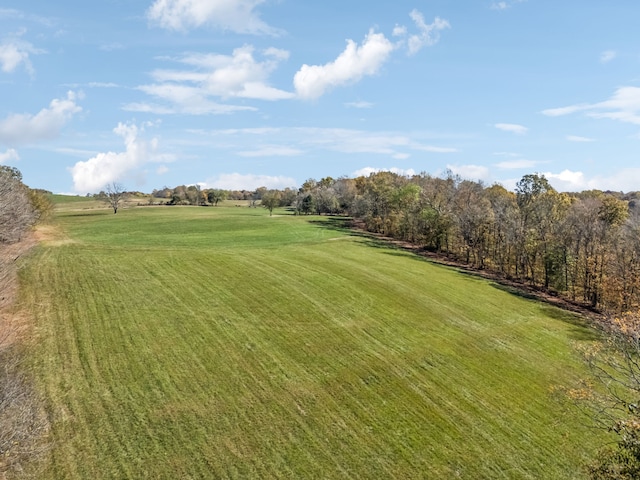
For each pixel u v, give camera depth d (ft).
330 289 131.85
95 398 71.72
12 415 56.39
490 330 119.14
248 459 63.05
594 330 126.52
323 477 61.46
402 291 139.13
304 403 77.41
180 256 152.25
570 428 79.77
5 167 169.68
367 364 92.32
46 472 56.34
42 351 82.94
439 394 85.25
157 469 59.11
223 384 79.82
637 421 54.34
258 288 126.72
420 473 64.69
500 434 75.82
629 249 157.69
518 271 204.54
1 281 99.71
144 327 96.99
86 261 138.10
